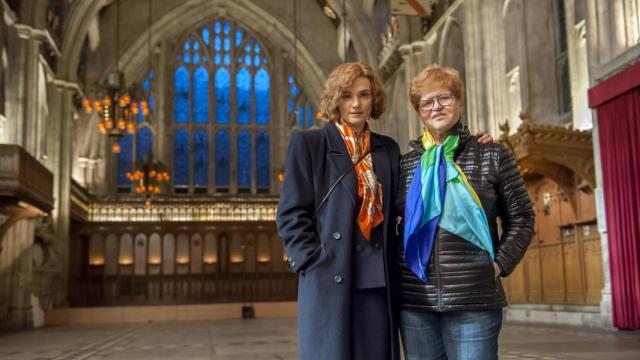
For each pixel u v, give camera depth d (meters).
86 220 33.94
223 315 28.17
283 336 14.17
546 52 18.80
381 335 2.61
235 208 36.59
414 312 2.74
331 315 2.55
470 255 2.68
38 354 10.74
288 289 35.72
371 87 2.85
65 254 27.70
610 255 13.22
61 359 9.66
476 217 2.68
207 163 37.75
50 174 18.38
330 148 2.75
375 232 2.69
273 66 38.94
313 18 38.06
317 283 2.59
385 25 30.77
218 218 36.34
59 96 28.05
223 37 38.84
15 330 19.75
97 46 35.38
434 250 2.69
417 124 26.06
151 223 34.91
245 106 38.59
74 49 28.86
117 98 24.05
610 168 13.36
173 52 38.22
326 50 37.91
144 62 37.06
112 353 10.55
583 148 15.06
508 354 8.41
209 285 35.19
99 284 34.16
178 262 35.19
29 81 22.38
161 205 35.84
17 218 17.72
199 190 37.41
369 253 2.65
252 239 35.97
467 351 2.64
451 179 2.73
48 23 25.41
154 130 36.81
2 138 21.56
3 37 20.55
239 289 35.34
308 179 2.71
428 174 2.74
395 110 30.78
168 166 36.84
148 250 34.97
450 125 2.84
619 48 13.65
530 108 18.47
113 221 34.69
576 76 16.94
